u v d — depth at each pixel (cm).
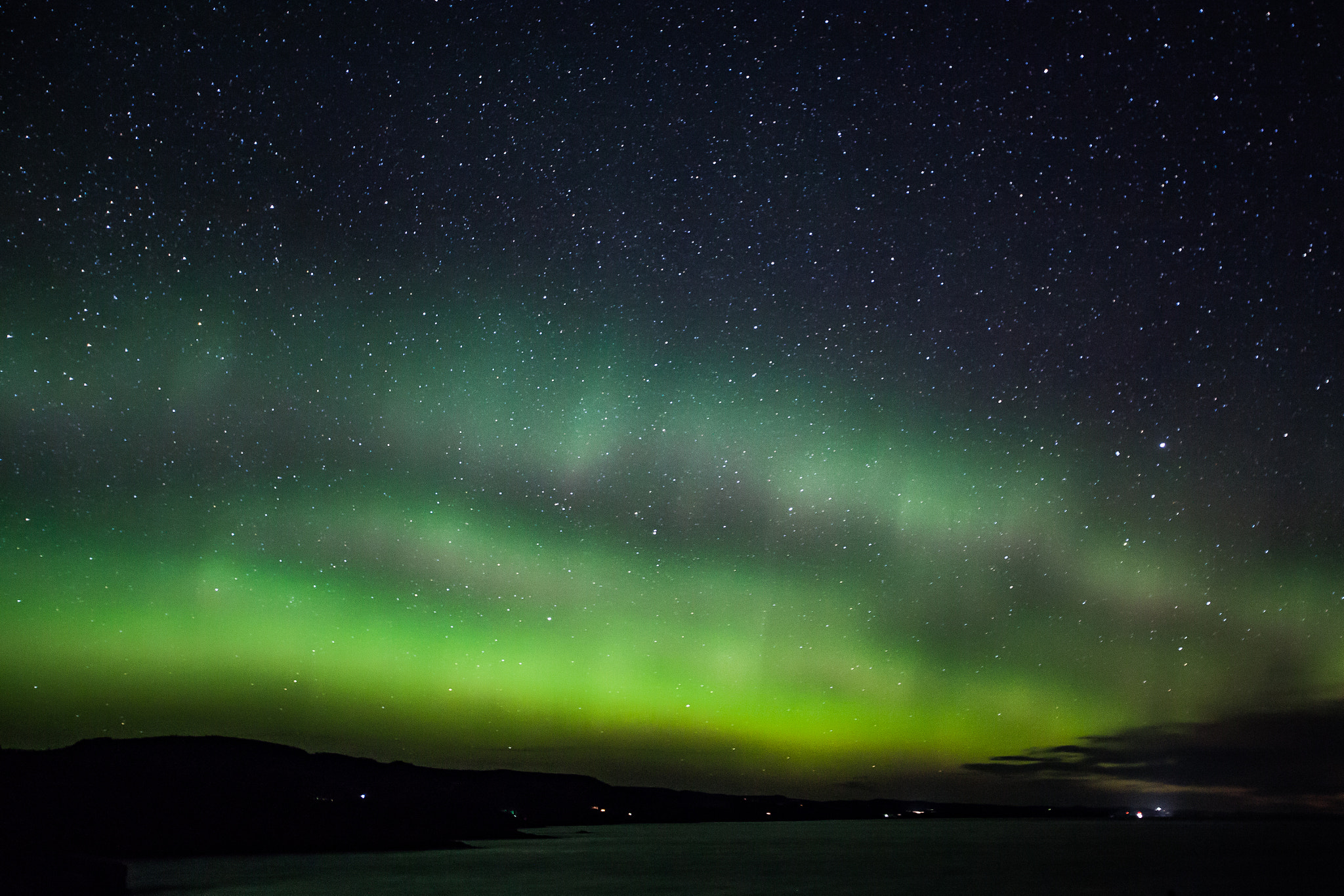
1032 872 4222
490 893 3031
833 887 3441
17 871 2947
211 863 4281
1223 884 3609
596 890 3206
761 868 4369
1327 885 3588
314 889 3075
